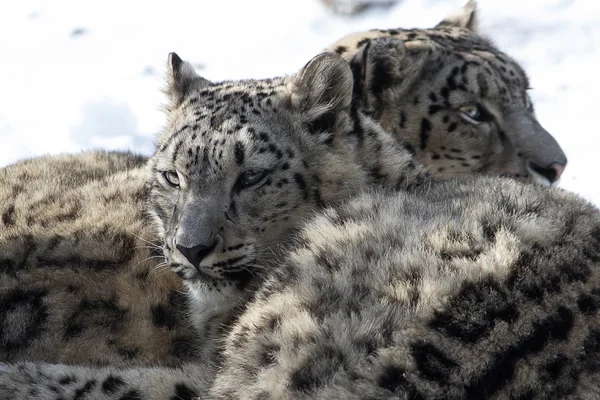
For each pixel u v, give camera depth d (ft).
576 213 32.55
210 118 36.42
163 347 37.06
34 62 76.79
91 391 32.99
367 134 38.70
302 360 27.86
